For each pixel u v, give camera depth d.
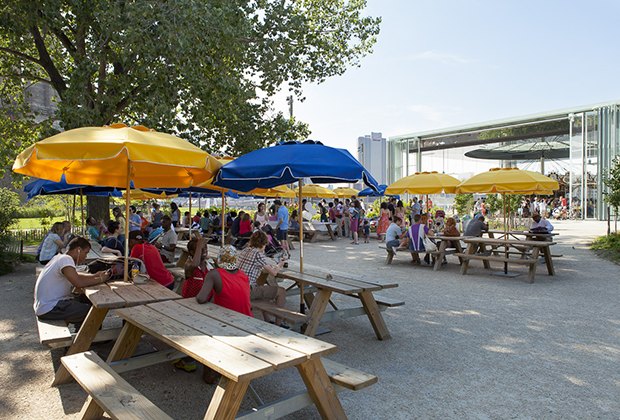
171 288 7.07
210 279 4.56
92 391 3.15
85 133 4.84
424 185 12.66
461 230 22.17
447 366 4.92
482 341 5.77
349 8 19.03
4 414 3.85
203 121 14.26
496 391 4.27
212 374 4.51
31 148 4.65
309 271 6.89
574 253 14.47
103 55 12.93
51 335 4.29
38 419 3.77
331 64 18.77
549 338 5.86
